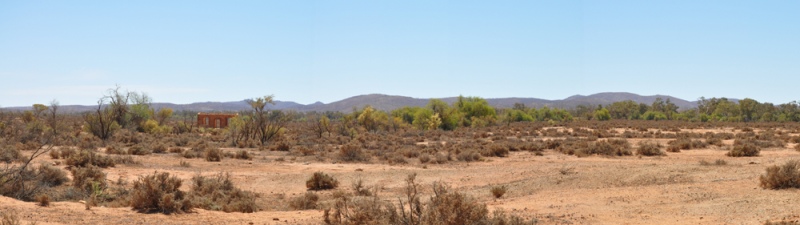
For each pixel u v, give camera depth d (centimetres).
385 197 1973
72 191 1789
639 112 16812
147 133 6631
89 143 4303
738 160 2931
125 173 2591
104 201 1673
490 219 1117
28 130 5078
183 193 1711
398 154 3800
